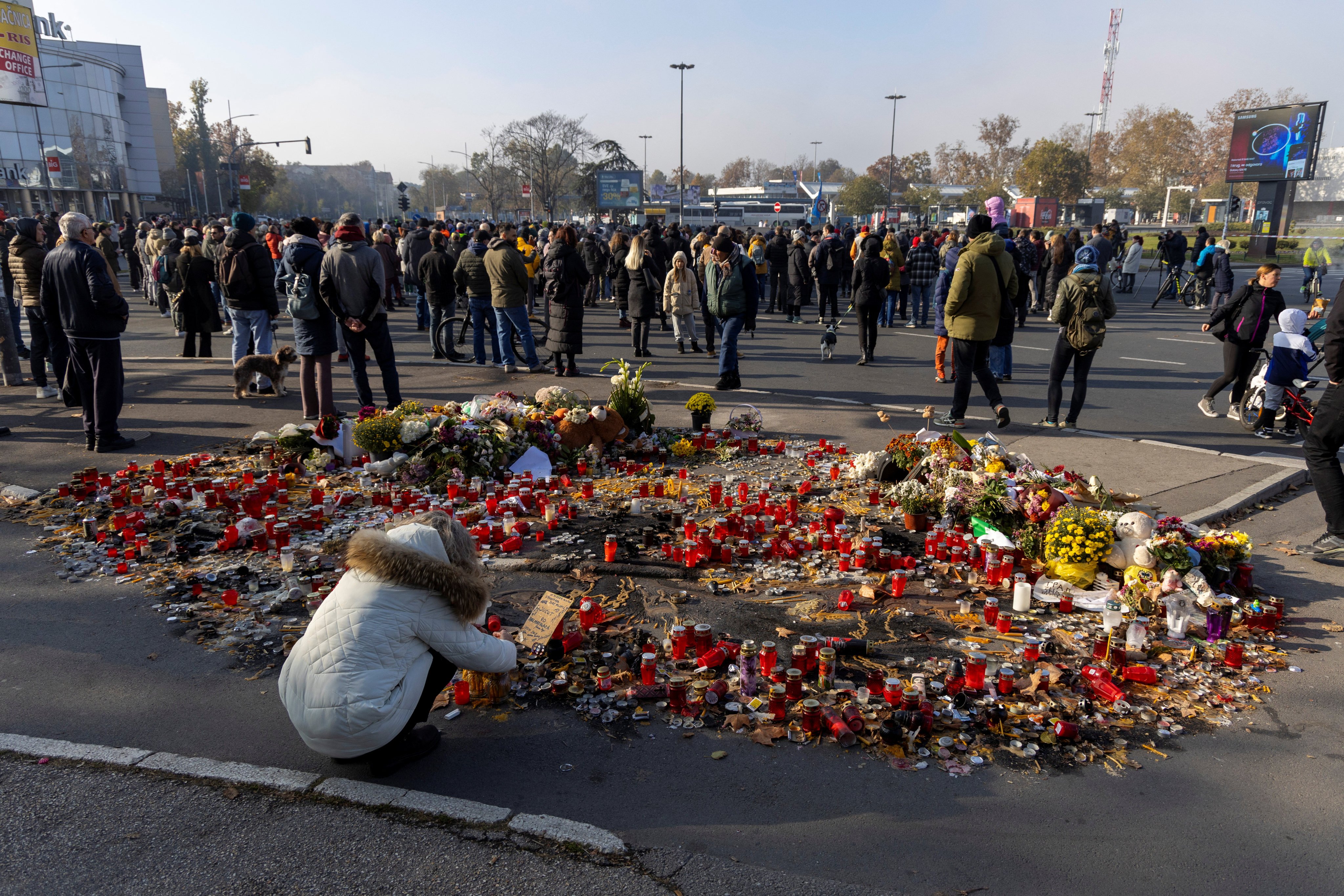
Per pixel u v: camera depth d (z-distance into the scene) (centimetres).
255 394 1048
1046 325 1802
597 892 276
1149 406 1046
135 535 568
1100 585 503
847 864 291
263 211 10156
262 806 317
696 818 314
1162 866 291
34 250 992
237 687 403
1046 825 312
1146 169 8731
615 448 802
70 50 6912
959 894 278
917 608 486
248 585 509
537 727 374
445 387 1106
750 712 382
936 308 1177
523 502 630
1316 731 374
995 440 682
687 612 481
